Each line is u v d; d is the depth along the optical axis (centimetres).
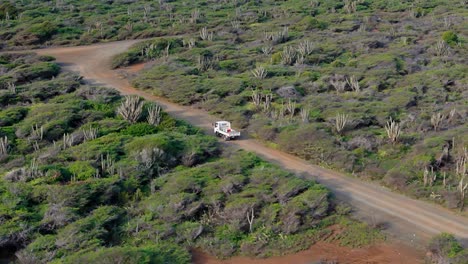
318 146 2734
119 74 4400
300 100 3556
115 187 2153
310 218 2038
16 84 3909
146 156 2438
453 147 2642
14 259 1725
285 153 2798
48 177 2200
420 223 2056
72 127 2920
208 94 3684
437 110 3272
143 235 1878
